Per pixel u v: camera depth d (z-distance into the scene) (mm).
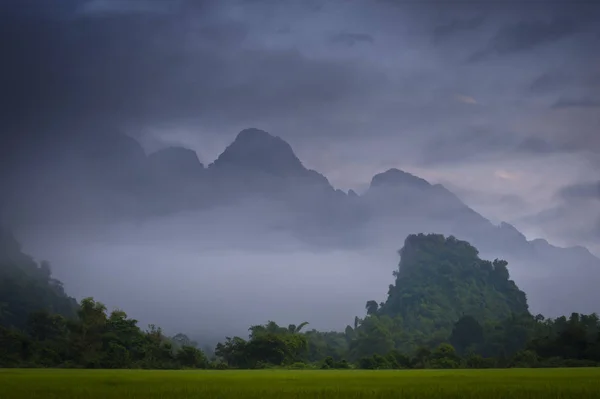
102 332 94875
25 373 52688
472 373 54344
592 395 26828
